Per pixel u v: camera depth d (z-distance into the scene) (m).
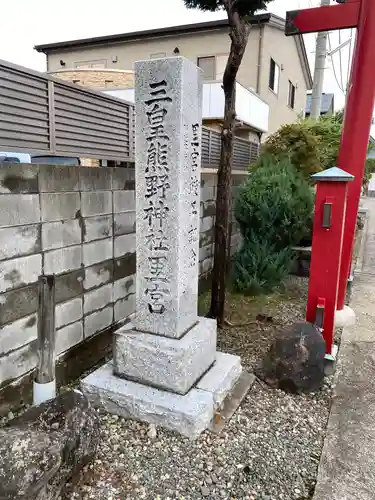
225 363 2.42
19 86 2.02
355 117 3.18
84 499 1.55
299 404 2.28
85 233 2.49
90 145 2.63
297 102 13.48
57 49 11.29
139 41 10.54
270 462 1.80
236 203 4.32
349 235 3.32
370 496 1.62
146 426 2.00
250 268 4.19
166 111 1.93
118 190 2.77
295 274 5.08
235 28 2.59
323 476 1.73
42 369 1.79
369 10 3.01
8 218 1.93
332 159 5.89
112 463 1.75
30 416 1.59
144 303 2.17
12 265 1.98
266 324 3.42
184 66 1.89
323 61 7.31
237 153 6.38
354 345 3.11
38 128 2.17
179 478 1.68
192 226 2.18
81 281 2.50
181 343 2.07
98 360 2.75
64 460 1.42
